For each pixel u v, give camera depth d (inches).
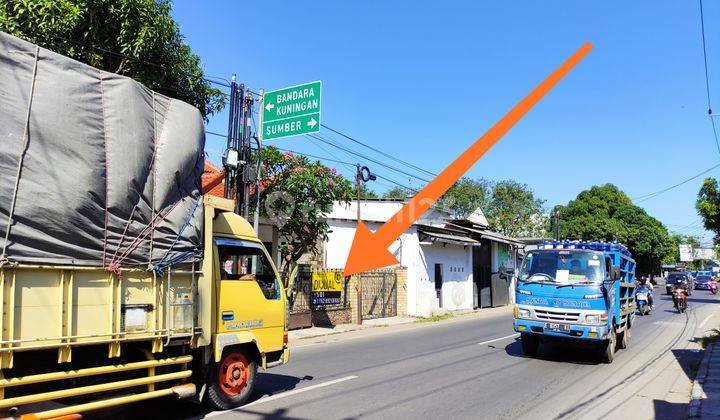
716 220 792.9
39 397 193.9
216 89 519.5
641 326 779.4
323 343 563.2
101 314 209.2
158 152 239.3
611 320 454.0
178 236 240.5
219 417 266.1
